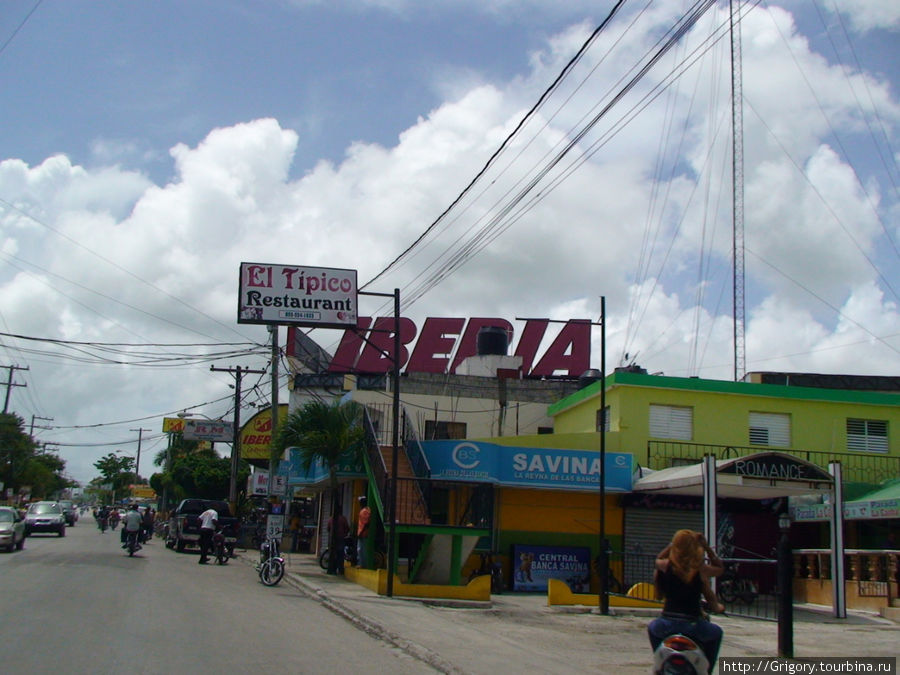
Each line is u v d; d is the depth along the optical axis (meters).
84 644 10.95
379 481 22.27
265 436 48.34
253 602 17.27
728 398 27.73
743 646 13.66
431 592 19.48
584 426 31.11
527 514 25.38
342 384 42.00
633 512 25.78
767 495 24.05
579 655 12.54
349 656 11.48
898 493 22.77
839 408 28.20
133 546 28.72
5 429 68.38
